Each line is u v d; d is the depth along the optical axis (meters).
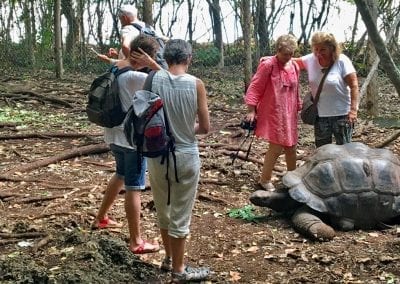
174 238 4.41
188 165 4.24
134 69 4.83
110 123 4.81
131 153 4.82
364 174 5.71
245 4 14.47
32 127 10.49
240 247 5.35
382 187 5.69
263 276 4.77
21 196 6.54
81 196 6.59
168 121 4.18
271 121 6.60
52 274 4.31
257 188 7.03
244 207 6.35
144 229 5.69
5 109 12.13
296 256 5.10
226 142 9.52
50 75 19.08
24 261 4.56
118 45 24.47
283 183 5.84
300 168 6.03
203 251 5.24
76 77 19.05
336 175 5.72
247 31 14.61
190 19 25.83
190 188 4.32
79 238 4.97
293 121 6.66
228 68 23.17
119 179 5.32
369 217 5.70
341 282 4.63
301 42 23.16
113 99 4.76
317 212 5.76
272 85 6.54
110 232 5.51
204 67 23.20
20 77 17.97
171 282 4.54
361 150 5.96
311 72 6.43
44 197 6.46
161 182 4.34
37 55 22.16
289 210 6.08
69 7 23.42
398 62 19.16
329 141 6.50
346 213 5.67
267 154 6.76
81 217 5.85
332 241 5.46
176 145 4.23
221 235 5.61
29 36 20.45
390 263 4.95
